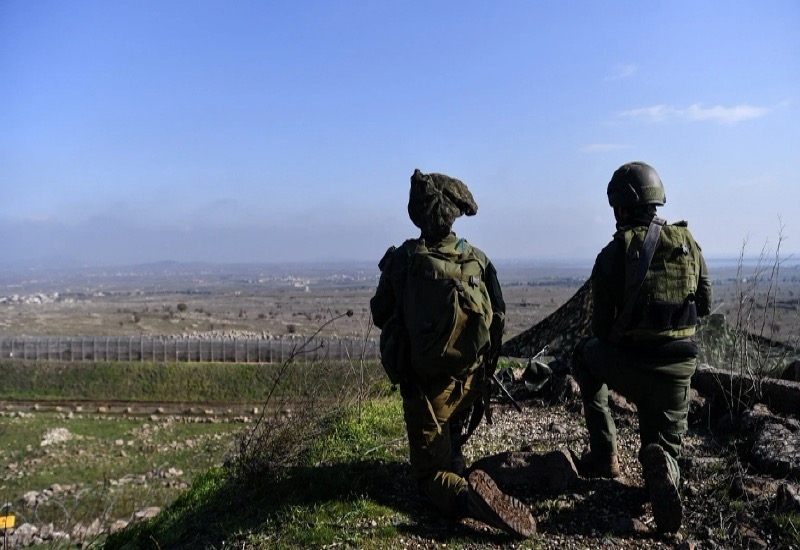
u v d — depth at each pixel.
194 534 4.38
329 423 5.89
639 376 3.85
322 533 3.83
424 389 3.99
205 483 5.47
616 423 5.43
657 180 4.00
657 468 3.53
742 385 5.20
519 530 3.48
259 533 4.02
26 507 13.41
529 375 6.73
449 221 4.09
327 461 5.02
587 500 4.10
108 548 4.87
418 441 3.99
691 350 3.84
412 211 4.16
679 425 3.90
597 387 4.33
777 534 3.60
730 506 3.89
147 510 8.81
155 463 19.61
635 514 3.94
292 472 4.82
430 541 3.72
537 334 7.25
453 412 4.11
